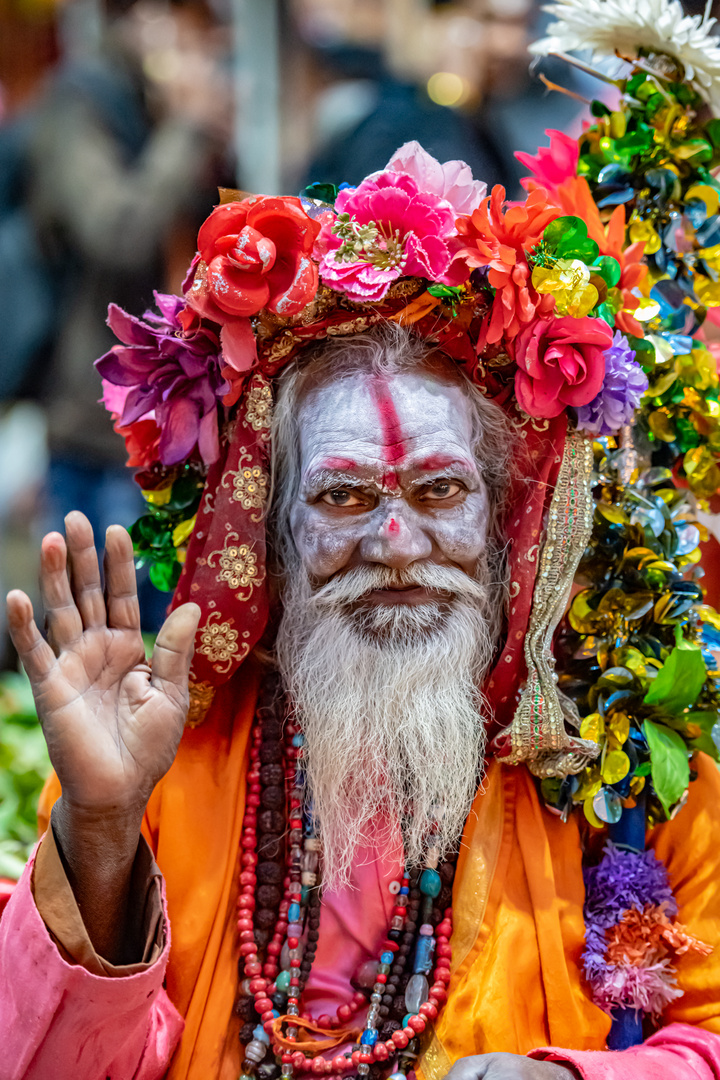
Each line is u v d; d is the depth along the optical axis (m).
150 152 6.42
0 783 4.57
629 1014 3.28
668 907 3.32
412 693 3.29
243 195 3.21
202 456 3.29
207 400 3.29
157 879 2.90
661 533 3.48
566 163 3.70
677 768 3.29
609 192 3.69
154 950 2.86
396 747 3.32
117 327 3.29
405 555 3.21
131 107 6.51
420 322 3.28
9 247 6.41
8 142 6.44
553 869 3.32
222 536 3.29
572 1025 3.17
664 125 3.70
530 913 3.25
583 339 3.18
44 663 2.75
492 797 3.37
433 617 3.31
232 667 3.33
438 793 3.34
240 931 3.28
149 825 3.39
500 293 3.15
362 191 3.15
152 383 3.34
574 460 3.36
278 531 3.49
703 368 3.63
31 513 7.58
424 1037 3.16
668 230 3.70
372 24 6.72
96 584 2.85
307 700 3.36
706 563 4.34
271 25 6.73
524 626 3.32
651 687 3.32
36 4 7.47
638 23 3.65
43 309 6.48
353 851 3.34
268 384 3.32
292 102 6.84
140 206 6.35
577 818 3.47
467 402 3.35
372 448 3.19
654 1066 2.99
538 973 3.20
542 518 3.38
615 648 3.45
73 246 6.40
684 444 3.72
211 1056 3.16
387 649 3.30
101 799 2.76
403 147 3.28
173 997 3.23
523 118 6.27
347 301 3.23
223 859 3.32
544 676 3.29
